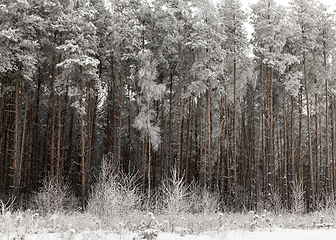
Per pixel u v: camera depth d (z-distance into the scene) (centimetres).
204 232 1105
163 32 2550
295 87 2580
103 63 2634
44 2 2139
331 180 2772
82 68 2209
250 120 3291
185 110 2852
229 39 2578
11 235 844
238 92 2769
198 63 2439
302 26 2673
